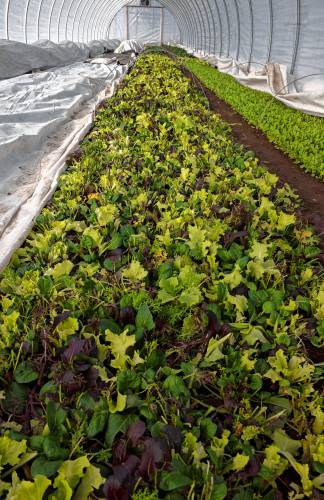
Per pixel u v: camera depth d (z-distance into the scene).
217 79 16.30
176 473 1.89
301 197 6.25
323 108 10.26
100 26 34.38
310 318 3.05
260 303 3.07
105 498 1.84
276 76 12.86
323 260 3.86
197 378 2.47
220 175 5.33
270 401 2.46
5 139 7.10
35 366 2.54
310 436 2.18
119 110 8.58
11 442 2.02
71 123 9.12
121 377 2.36
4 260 3.70
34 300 3.06
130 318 2.88
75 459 2.06
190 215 4.18
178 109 8.74
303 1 11.00
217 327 2.78
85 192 5.03
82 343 2.49
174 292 3.06
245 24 17.00
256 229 4.14
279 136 8.55
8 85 11.46
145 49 28.86
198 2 24.75
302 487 2.02
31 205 5.02
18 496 1.75
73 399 2.37
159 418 2.29
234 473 2.00
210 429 2.17
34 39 19.89
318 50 10.70
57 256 3.57
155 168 5.60
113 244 3.70
